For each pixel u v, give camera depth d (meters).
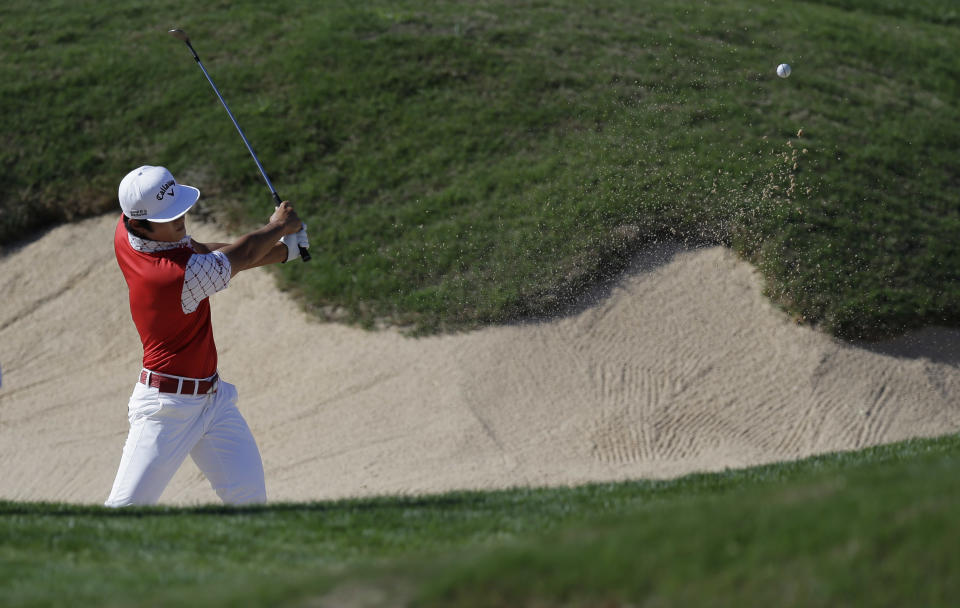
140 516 16.98
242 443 19.20
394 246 38.62
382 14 53.31
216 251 17.50
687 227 37.97
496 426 31.27
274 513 17.56
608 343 34.22
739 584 10.02
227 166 43.06
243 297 37.81
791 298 35.38
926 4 64.31
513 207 39.66
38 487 29.72
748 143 42.59
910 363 33.94
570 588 10.09
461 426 31.12
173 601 10.73
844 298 35.34
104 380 35.06
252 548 14.88
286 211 18.94
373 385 33.19
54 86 48.16
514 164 42.19
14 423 33.03
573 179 40.66
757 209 38.38
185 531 15.84
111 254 40.41
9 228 41.44
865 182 40.94
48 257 40.53
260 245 18.08
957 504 10.84
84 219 42.00
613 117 44.78
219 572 13.00
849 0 63.78
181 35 21.25
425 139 44.00
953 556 10.05
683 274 36.59
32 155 44.25
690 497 18.52
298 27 52.38
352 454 30.30
